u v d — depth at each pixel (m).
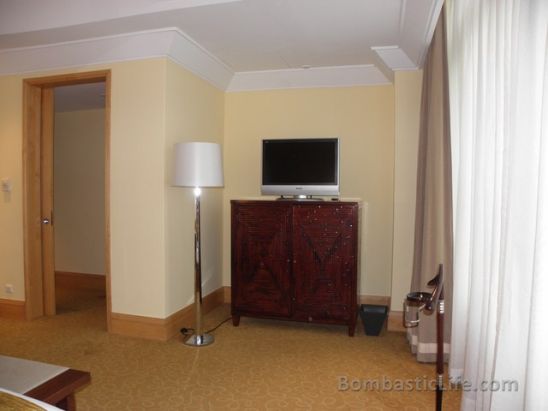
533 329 1.18
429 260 2.65
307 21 2.85
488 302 1.64
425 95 2.97
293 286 3.41
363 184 3.96
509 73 1.48
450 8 2.57
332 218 3.32
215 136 4.07
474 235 1.88
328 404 2.26
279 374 2.63
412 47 3.04
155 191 3.20
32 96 3.67
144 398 2.32
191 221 3.62
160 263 3.20
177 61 3.28
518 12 1.35
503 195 1.47
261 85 4.14
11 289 3.74
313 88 4.05
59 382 1.41
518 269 1.35
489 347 1.61
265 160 3.80
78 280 5.12
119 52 3.21
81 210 5.09
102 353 2.95
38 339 3.21
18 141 3.66
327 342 3.21
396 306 3.48
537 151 1.29
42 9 2.97
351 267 3.30
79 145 5.07
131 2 2.76
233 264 3.55
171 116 3.24
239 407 2.23
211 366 2.75
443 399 2.31
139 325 3.27
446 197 2.48
